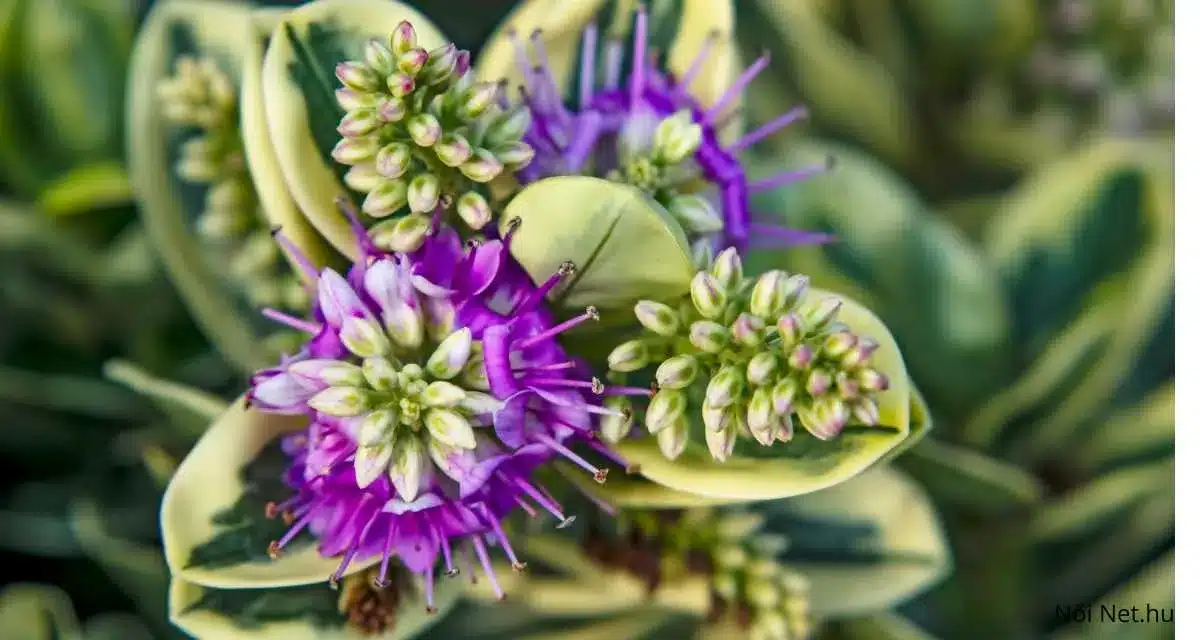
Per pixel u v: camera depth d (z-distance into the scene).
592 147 0.27
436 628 0.32
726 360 0.26
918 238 0.34
